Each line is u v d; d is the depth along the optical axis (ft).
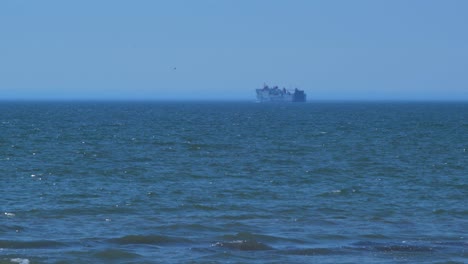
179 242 275.39
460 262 249.14
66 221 315.99
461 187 438.81
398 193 411.54
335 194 404.36
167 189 417.90
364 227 309.42
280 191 415.23
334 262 248.11
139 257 251.19
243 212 344.28
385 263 247.29
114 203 364.99
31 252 255.09
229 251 262.06
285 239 282.77
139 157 606.96
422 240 283.38
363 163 573.33
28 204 358.84
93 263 243.19
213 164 557.74
